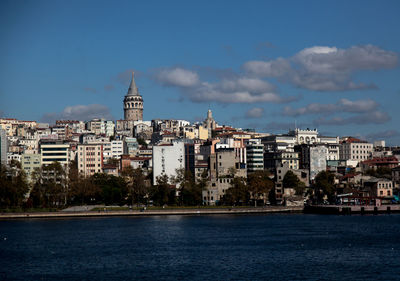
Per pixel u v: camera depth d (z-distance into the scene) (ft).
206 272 630.33
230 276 611.47
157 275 618.03
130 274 623.77
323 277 606.55
